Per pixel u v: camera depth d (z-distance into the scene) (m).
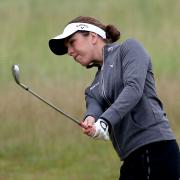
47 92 32.28
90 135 12.58
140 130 13.02
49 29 52.69
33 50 47.00
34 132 28.73
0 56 44.78
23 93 31.84
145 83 13.12
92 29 13.45
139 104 13.04
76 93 32.03
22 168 25.91
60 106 30.56
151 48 46.38
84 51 13.46
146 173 13.07
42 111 29.83
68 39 13.58
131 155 13.18
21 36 50.44
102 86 13.37
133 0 60.03
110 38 13.72
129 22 53.31
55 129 28.91
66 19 55.94
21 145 28.08
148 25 52.44
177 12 55.72
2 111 29.92
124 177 13.40
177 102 31.06
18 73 13.16
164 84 33.59
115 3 60.03
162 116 13.20
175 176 13.15
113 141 13.48
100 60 13.52
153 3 58.31
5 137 28.83
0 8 58.97
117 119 12.48
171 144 13.12
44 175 24.94
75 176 24.61
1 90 33.47
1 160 27.02
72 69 40.34
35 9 59.38
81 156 27.02
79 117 29.73
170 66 42.31
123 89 12.78
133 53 13.02
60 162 26.44
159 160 13.02
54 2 61.84
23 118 29.56
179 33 49.19
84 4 60.62
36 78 37.75
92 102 13.73
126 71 12.89
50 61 43.50
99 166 25.77
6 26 52.72
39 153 27.53
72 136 28.56
